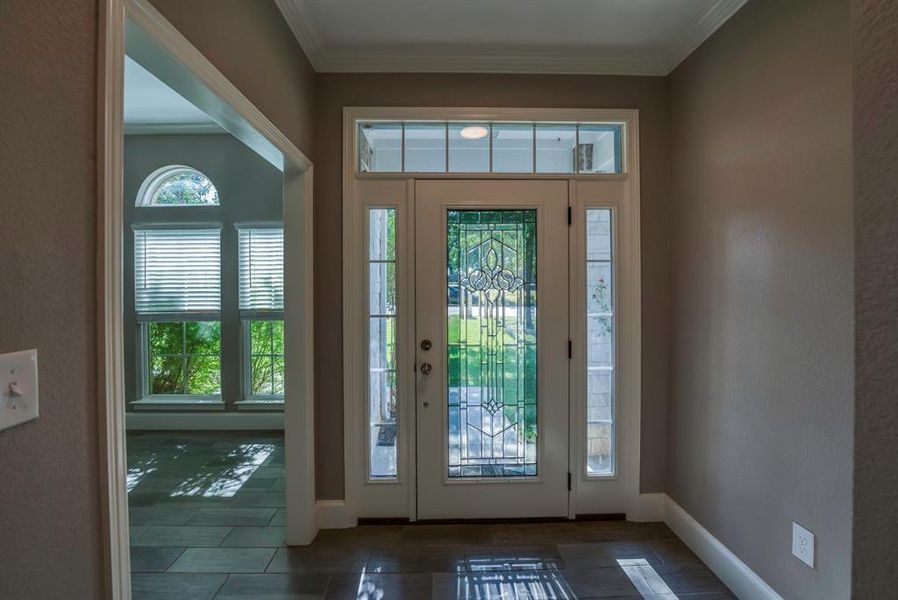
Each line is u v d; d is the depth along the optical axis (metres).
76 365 0.83
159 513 2.53
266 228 4.01
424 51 2.31
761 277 1.73
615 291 2.46
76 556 0.84
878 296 0.50
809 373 1.51
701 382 2.13
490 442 2.47
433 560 2.08
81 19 0.84
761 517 1.73
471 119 2.39
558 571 2.00
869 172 0.51
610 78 2.42
